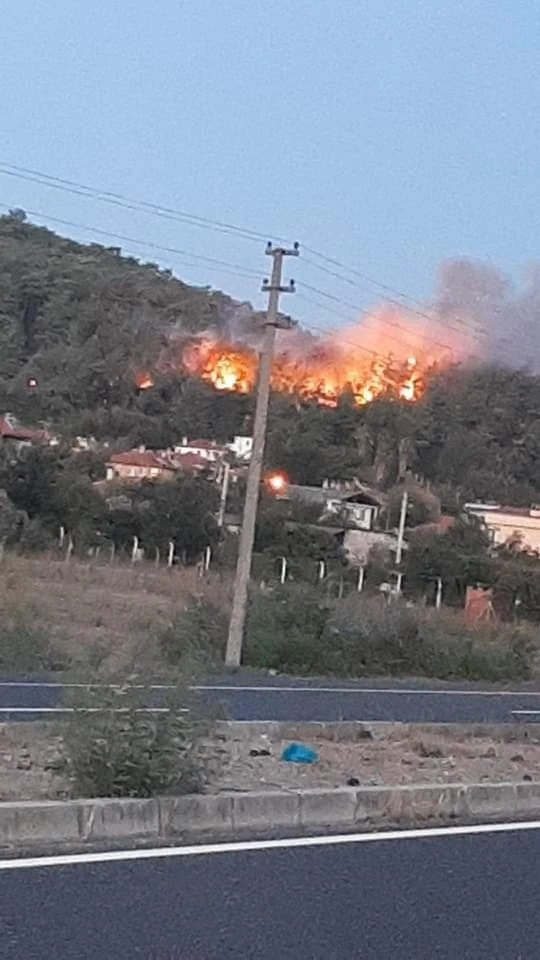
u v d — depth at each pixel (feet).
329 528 235.61
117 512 210.18
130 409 339.77
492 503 297.12
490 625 151.43
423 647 119.65
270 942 24.72
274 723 55.36
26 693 69.46
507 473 304.71
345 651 115.14
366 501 260.21
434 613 150.10
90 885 27.63
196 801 34.37
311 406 321.73
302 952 24.30
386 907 28.27
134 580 168.14
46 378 349.00
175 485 216.54
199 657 104.99
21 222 459.32
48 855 29.94
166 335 374.22
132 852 31.07
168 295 396.98
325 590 141.49
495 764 50.52
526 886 31.58
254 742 50.88
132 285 400.06
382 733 58.08
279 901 27.84
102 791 34.01
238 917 26.25
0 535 196.54
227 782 39.47
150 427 327.67
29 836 31.17
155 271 422.82
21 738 46.73
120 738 34.45
